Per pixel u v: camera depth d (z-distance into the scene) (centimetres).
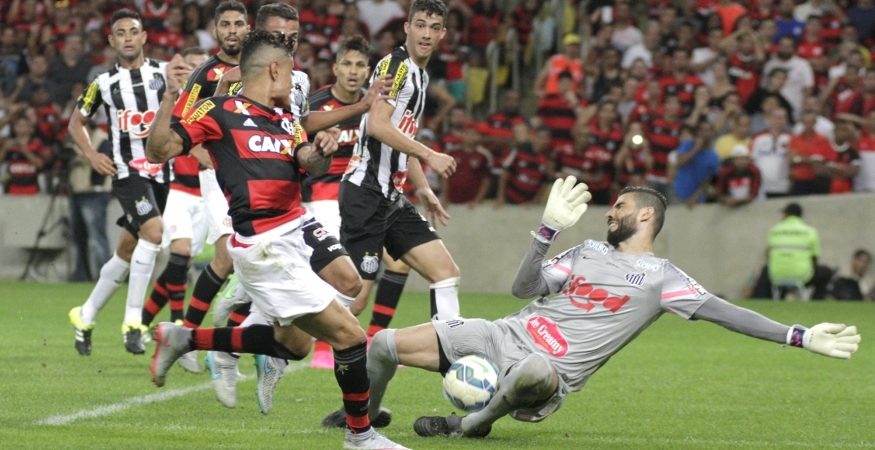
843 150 4000
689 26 4556
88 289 3925
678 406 1875
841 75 4369
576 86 4438
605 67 4491
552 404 1465
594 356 1471
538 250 1446
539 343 1473
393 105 1736
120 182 2264
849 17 4800
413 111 1861
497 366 1477
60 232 4291
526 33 5050
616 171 4100
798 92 4381
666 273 1483
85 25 4988
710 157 4031
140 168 2258
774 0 4703
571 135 4250
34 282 4228
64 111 4541
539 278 1473
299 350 1465
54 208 4294
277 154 1387
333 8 4825
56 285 4088
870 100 4253
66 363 2180
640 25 5000
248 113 1390
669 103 4084
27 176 4359
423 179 1972
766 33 4519
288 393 1895
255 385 1983
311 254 1455
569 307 1480
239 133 1380
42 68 4656
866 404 1927
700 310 1468
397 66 1834
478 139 4206
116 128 2267
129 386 1923
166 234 2341
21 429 1496
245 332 1458
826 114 4322
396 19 4847
